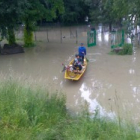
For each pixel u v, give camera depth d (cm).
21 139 673
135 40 2945
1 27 2403
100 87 1443
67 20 5197
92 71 1750
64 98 1115
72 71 1595
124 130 717
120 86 1442
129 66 1841
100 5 4197
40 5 2627
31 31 2847
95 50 2489
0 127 721
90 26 4906
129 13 2602
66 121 862
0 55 2436
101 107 1166
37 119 812
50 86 1469
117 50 2283
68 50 2573
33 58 2258
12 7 2231
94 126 775
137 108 1123
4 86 952
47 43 3058
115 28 4022
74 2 5200
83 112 959
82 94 1350
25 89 970
